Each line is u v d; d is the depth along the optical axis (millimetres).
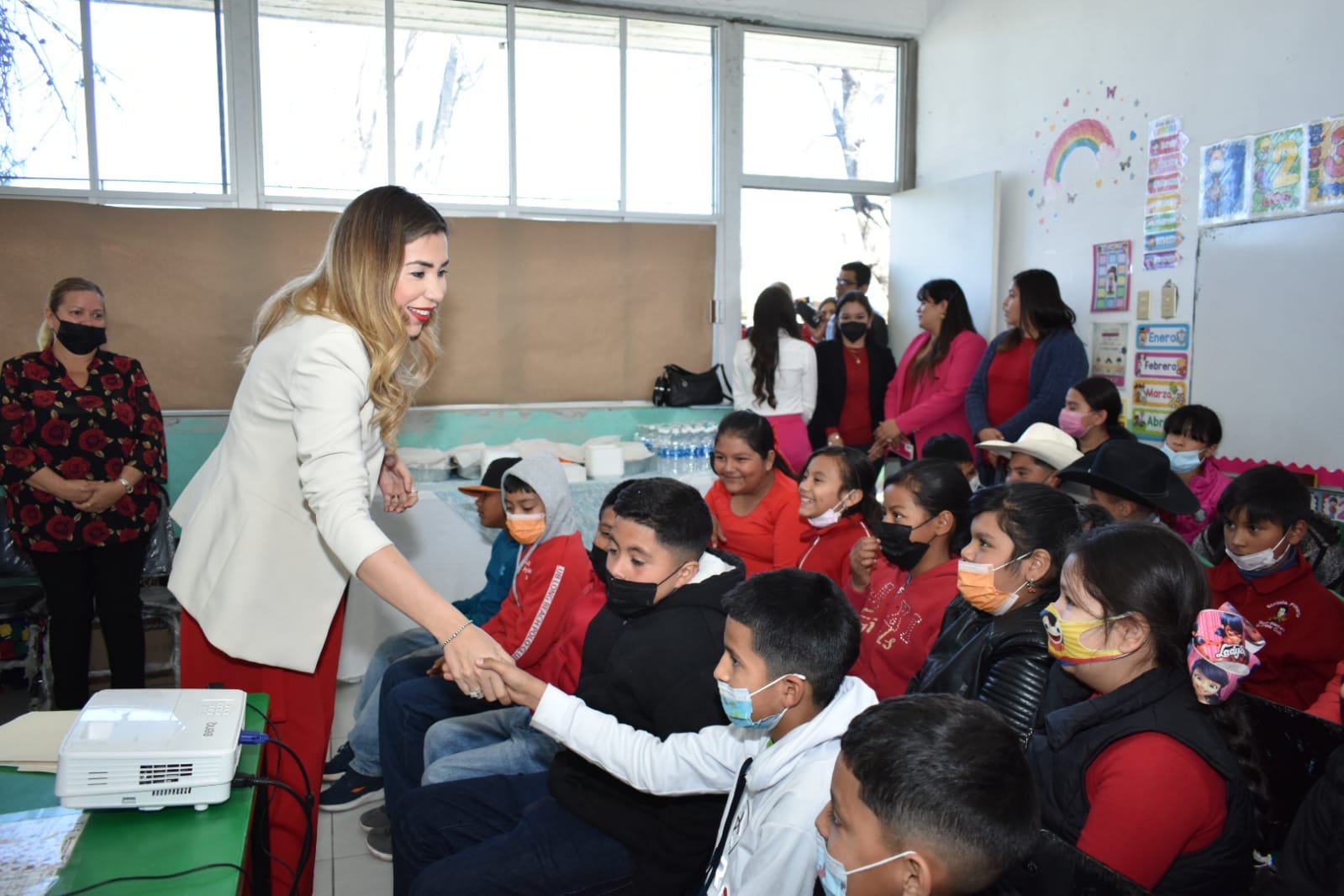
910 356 4621
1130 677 1351
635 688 1641
